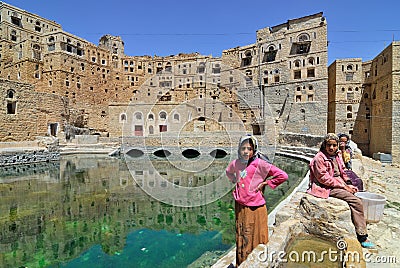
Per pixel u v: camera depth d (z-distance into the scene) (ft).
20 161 59.82
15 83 84.02
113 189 34.88
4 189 35.55
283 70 117.39
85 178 43.47
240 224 10.30
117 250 16.94
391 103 89.81
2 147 66.69
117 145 75.97
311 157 62.23
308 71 114.11
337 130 113.29
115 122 76.23
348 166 21.47
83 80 141.69
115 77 153.69
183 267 14.55
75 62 138.31
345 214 12.60
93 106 144.97
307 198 13.88
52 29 160.25
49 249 17.39
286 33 118.52
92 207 26.63
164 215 23.79
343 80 113.50
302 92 113.09
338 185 14.12
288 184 37.45
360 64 111.75
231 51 120.57
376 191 25.17
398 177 36.19
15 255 16.56
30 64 130.62
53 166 58.39
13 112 86.28
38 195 31.99
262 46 124.06
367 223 14.20
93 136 108.58
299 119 112.78
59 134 111.14
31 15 150.00
